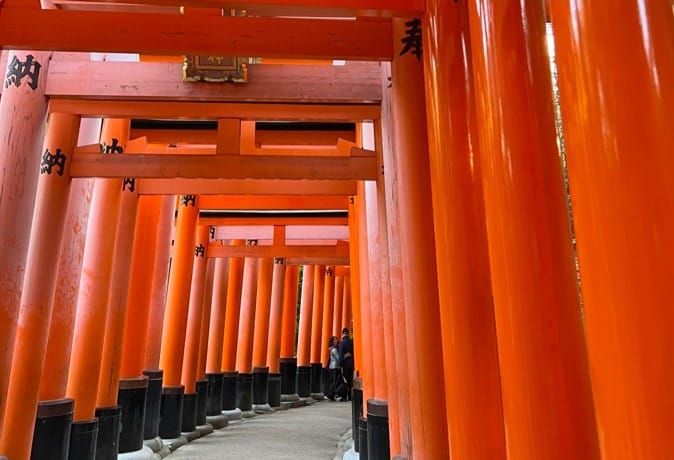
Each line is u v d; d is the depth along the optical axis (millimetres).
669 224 1381
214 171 5711
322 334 19219
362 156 5957
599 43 1541
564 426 1934
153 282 9352
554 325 2020
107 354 7371
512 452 2020
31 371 5262
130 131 8352
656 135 1428
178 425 9617
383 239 5684
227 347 13258
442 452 3197
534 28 2410
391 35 4262
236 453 8859
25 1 4254
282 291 15797
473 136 2904
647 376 1337
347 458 7871
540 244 2104
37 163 5238
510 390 2047
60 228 5652
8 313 4734
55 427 5785
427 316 3373
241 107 5828
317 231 14602
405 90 3852
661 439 1301
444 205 2877
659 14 1508
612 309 1415
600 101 1512
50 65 5539
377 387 6402
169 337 9773
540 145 2229
